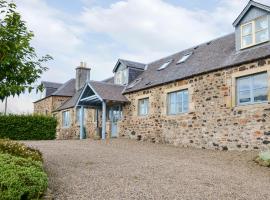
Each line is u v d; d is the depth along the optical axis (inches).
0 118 732.0
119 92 725.9
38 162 230.1
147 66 810.8
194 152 462.0
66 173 279.7
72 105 948.6
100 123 815.1
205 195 230.4
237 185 264.8
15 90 199.2
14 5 207.0
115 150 462.6
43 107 1194.0
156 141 602.9
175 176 286.2
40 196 196.9
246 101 453.1
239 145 446.9
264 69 425.4
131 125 684.1
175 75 587.5
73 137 954.1
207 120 501.7
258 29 474.3
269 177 303.4
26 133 752.3
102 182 252.8
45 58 219.6
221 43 593.0
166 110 589.6
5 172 182.5
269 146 407.2
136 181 261.0
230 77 472.7
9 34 202.2
